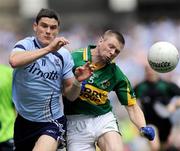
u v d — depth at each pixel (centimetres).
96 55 2080
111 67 2103
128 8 6919
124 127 3562
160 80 3114
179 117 3309
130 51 5100
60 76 1975
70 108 2116
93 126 2116
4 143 2334
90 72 1936
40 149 1948
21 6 6988
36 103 1972
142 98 3123
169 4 6925
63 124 2031
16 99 1991
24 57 1822
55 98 1991
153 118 3131
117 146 2062
